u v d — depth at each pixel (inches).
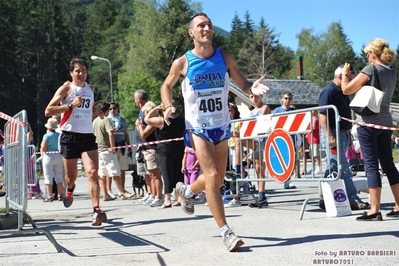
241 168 360.2
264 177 348.8
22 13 3499.0
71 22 4387.3
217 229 257.0
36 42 3476.9
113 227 280.5
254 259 187.2
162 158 370.9
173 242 226.2
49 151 501.0
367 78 259.4
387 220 262.1
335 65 3469.5
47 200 502.9
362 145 264.1
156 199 387.2
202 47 207.0
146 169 418.9
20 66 3304.6
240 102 1551.4
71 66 283.1
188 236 240.2
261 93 202.5
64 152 283.1
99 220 275.0
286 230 244.5
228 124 212.1
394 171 268.4
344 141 316.8
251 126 345.7
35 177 302.8
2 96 3043.8
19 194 214.7
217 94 208.2
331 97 312.8
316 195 413.7
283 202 372.8
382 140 266.4
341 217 281.6
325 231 237.5
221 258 190.7
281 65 3779.5
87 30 4055.1
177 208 363.9
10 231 210.7
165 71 2586.1
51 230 275.0
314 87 1941.4
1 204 458.6
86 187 694.5
